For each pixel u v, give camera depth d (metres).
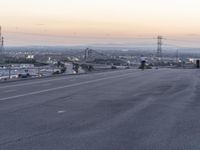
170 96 27.83
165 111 20.02
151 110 20.33
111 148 11.50
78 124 15.76
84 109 20.44
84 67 82.94
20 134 13.51
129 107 21.50
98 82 42.78
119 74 62.44
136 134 13.77
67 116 17.89
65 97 26.55
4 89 32.66
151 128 15.03
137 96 27.62
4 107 20.83
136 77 53.25
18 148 11.39
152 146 11.85
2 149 11.27
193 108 21.31
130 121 16.67
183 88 34.88
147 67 105.62
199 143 12.37
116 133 13.91
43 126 15.17
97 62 129.62
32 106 21.39
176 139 12.95
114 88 34.66
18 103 22.78
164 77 53.28
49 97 26.45
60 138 12.90
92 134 13.67
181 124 16.05
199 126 15.55
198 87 36.09
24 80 45.34
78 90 32.34
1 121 16.19
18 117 17.33
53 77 52.69
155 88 34.75
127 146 11.80
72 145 11.85
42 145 11.82
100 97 26.78
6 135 13.31
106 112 19.41
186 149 11.52
